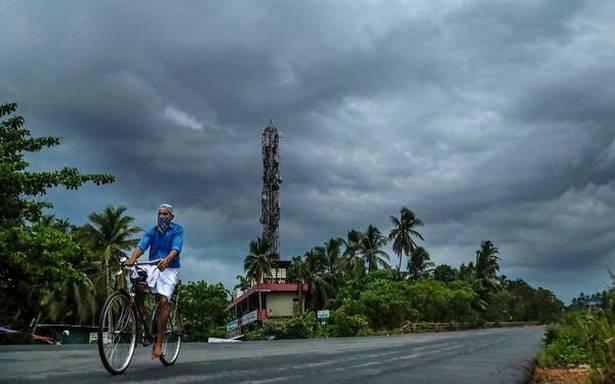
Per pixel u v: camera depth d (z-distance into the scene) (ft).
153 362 24.79
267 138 300.20
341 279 225.35
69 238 67.51
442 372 25.58
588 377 22.20
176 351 24.34
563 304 46.73
